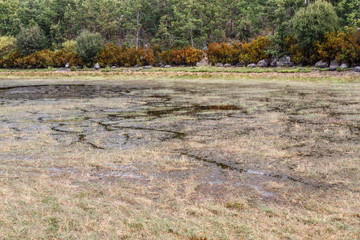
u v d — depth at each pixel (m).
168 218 2.60
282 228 2.41
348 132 5.77
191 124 6.82
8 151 4.76
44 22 56.50
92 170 3.88
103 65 37.53
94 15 53.75
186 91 14.34
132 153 4.61
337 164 3.95
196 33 46.16
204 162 4.15
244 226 2.45
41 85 19.75
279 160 4.18
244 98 11.24
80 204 2.88
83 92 14.73
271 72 23.45
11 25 60.59
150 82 20.62
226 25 50.19
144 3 51.03
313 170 3.76
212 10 45.31
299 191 3.16
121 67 37.03
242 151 4.63
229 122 6.95
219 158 4.32
